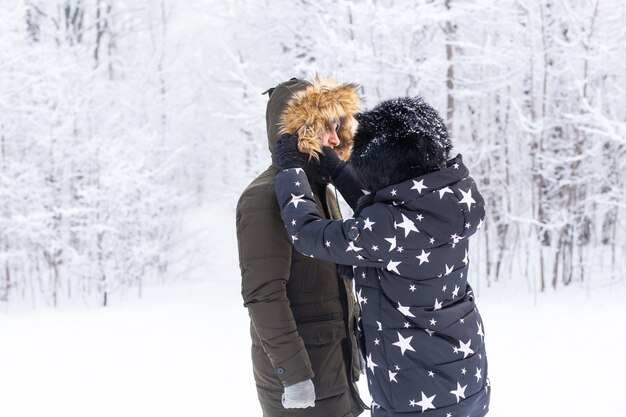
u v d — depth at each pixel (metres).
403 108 1.97
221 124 11.70
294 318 2.12
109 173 8.88
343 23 7.96
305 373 2.00
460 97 8.14
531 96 7.79
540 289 7.36
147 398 4.16
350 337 2.21
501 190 8.35
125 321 6.79
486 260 7.86
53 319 7.04
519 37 7.79
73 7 13.09
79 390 4.37
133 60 14.26
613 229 7.86
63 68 8.79
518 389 4.02
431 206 1.89
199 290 8.96
